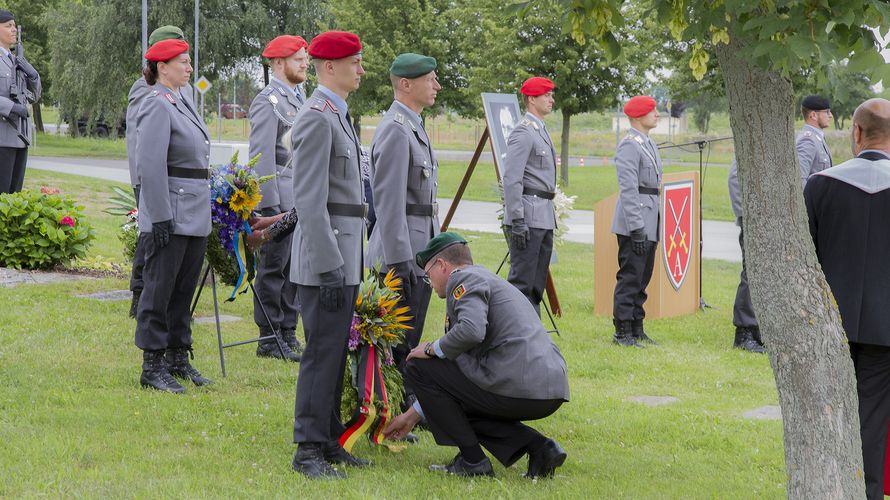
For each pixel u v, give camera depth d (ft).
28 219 31.01
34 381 19.01
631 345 27.76
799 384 12.06
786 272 12.06
